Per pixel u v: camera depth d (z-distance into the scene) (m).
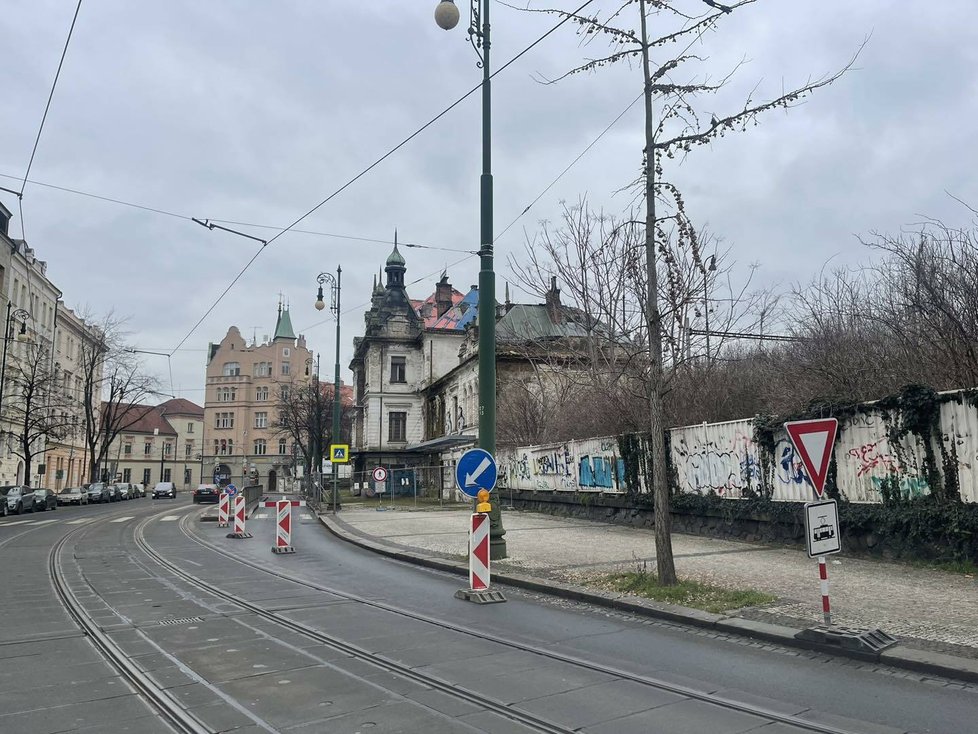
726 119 9.43
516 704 5.40
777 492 13.91
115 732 4.92
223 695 5.66
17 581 12.10
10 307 47.72
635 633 7.79
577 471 22.31
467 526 21.12
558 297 32.03
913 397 11.01
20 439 45.50
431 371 59.84
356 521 24.59
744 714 5.16
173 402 109.81
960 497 10.36
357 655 6.88
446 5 12.02
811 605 8.28
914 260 12.59
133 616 8.84
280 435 98.56
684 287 14.52
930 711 5.16
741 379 18.98
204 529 23.50
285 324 101.94
